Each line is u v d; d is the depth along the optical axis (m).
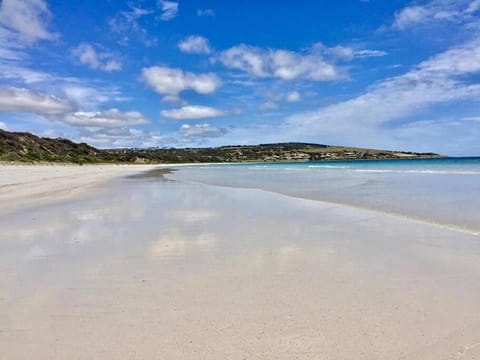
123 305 5.38
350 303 5.36
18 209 14.70
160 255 8.00
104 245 8.89
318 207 14.73
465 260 7.36
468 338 4.35
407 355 4.02
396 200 16.08
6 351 4.16
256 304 5.36
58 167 65.38
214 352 4.12
